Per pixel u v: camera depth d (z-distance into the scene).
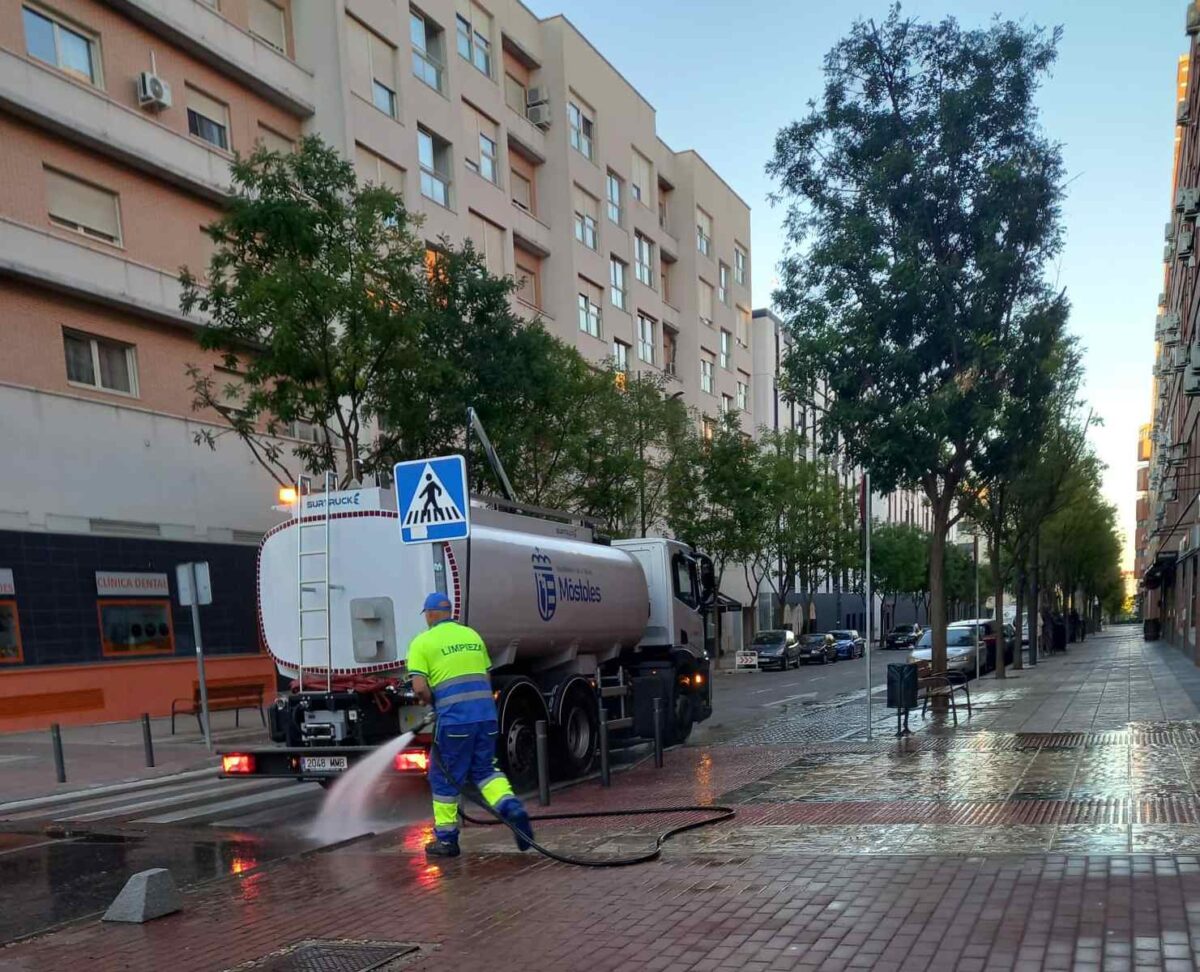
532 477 22.09
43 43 18.25
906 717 12.54
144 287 19.80
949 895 4.93
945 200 14.96
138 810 9.98
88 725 17.66
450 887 5.80
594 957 4.41
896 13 14.80
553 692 10.93
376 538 9.30
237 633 21.38
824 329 15.29
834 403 15.76
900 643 58.81
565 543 11.78
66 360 18.50
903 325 15.20
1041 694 18.19
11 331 17.42
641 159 42.72
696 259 46.38
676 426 27.80
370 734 9.19
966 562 70.44
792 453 39.50
